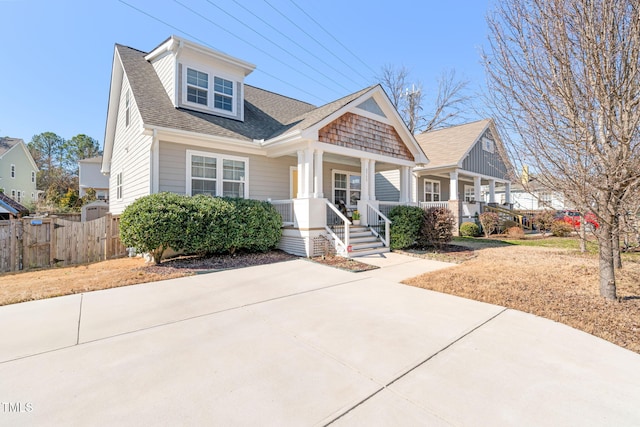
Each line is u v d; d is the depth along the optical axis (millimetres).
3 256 7762
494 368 2727
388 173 18672
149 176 8445
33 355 2979
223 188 9828
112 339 3350
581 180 3936
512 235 14609
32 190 34844
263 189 10805
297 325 3752
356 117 10438
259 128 11344
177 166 8891
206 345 3195
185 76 9984
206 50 10148
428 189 19078
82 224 9180
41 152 51375
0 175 28734
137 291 5320
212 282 5973
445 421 2020
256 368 2719
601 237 4500
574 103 3838
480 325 3748
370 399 2266
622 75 3551
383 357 2926
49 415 2088
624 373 2656
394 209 10773
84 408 2166
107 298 4902
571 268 6902
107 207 18406
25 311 4273
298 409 2145
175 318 4000
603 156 3771
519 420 2035
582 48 3713
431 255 9234
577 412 2125
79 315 4102
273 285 5758
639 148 3498
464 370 2689
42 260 8367
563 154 4113
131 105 10633
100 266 8242
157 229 6969
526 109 4215
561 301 4605
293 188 11703
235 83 11195
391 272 6957
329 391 2367
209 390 2381
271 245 9359
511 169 4832
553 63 3955
